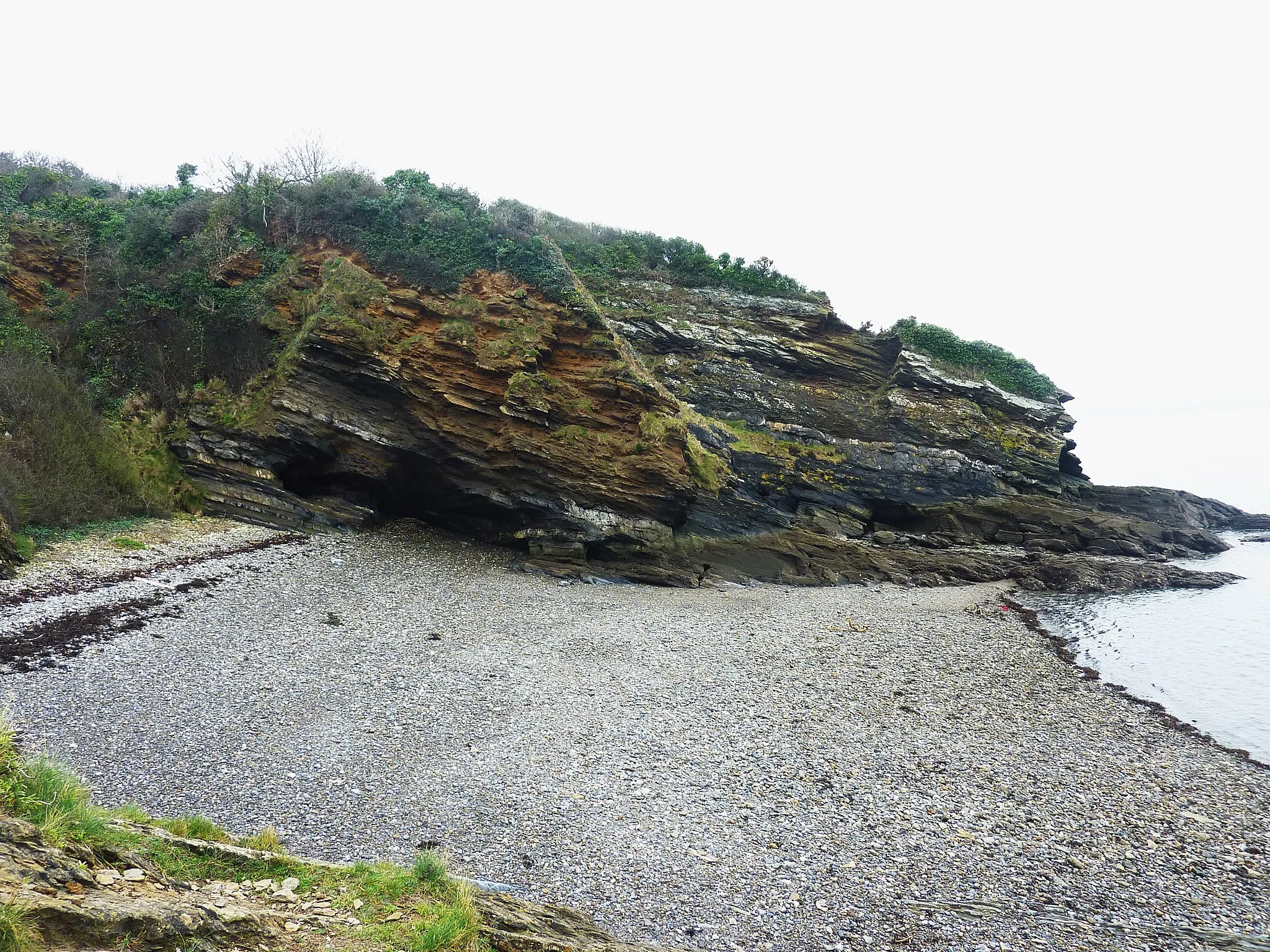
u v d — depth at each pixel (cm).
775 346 5522
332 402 3622
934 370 5547
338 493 3738
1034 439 5425
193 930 597
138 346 3659
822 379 5591
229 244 4031
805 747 1766
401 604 2711
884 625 2956
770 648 2559
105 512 2967
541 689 2027
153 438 3397
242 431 3472
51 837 657
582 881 1158
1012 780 1664
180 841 795
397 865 1002
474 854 1207
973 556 4459
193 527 3122
